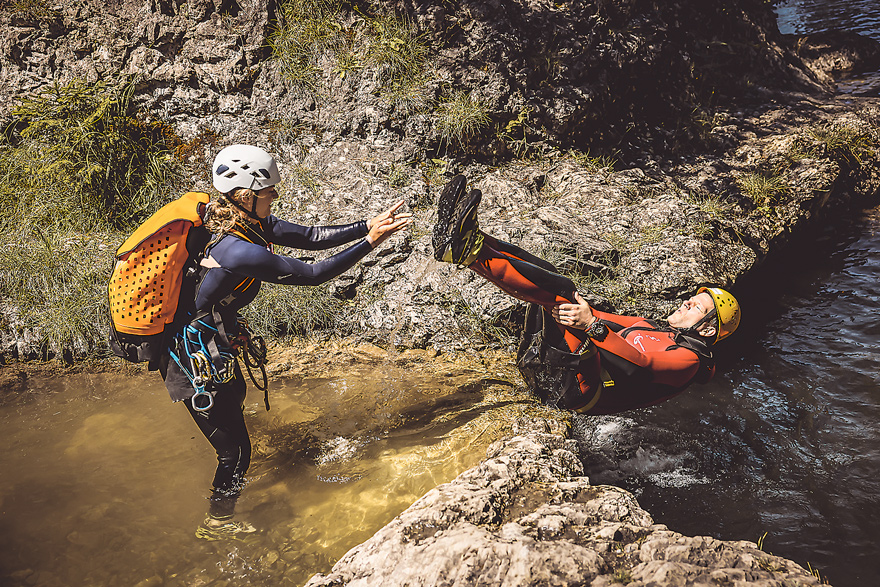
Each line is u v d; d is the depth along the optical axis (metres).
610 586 2.24
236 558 2.81
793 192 5.78
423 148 5.61
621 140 6.32
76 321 4.47
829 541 3.12
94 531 2.96
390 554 2.46
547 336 3.37
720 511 3.34
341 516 3.03
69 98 5.39
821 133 6.64
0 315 4.54
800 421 3.90
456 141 5.66
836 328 4.73
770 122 6.94
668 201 5.25
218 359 2.87
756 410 4.01
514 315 4.43
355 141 5.64
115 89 5.55
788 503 3.35
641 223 5.09
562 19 6.08
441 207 2.84
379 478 3.27
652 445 3.77
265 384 3.18
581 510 2.62
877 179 6.68
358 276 4.70
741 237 5.14
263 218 2.91
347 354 4.40
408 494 3.16
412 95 5.66
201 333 2.88
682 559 2.35
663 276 4.64
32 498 3.17
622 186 5.59
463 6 5.95
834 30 10.80
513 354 4.32
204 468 3.37
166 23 5.67
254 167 2.72
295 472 3.34
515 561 2.31
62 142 5.31
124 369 4.29
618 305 4.53
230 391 2.98
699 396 4.15
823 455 3.64
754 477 3.54
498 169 5.74
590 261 4.73
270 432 3.66
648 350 3.37
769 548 3.10
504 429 3.57
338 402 3.91
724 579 2.24
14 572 2.74
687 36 6.93
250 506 3.11
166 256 2.75
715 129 6.72
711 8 7.30
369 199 5.23
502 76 5.82
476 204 2.74
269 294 4.60
